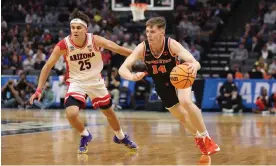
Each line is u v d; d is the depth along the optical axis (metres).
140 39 19.98
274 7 21.31
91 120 12.61
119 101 18.14
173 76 5.46
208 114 16.14
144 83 17.72
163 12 22.64
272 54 19.39
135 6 15.66
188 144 7.18
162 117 14.16
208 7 22.56
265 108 16.97
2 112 16.08
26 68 20.14
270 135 8.73
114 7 20.19
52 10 24.20
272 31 20.64
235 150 6.45
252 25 20.75
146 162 5.27
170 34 21.91
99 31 21.27
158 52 5.88
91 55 6.20
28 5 24.41
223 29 22.77
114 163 5.18
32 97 6.17
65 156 5.79
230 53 21.17
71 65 6.23
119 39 20.64
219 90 17.59
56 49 6.18
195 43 20.89
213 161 5.37
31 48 21.25
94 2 23.97
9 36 22.41
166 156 5.82
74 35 6.05
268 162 5.30
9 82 18.91
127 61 5.82
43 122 11.67
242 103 17.38
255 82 17.41
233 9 23.06
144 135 8.63
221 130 9.83
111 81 17.98
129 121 12.44
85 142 6.14
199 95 17.64
